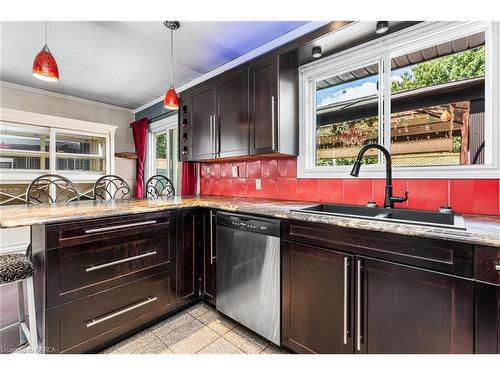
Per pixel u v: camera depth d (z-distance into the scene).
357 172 1.57
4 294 2.15
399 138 1.80
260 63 2.04
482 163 1.51
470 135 1.55
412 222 1.10
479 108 1.52
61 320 1.33
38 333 1.38
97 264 1.47
